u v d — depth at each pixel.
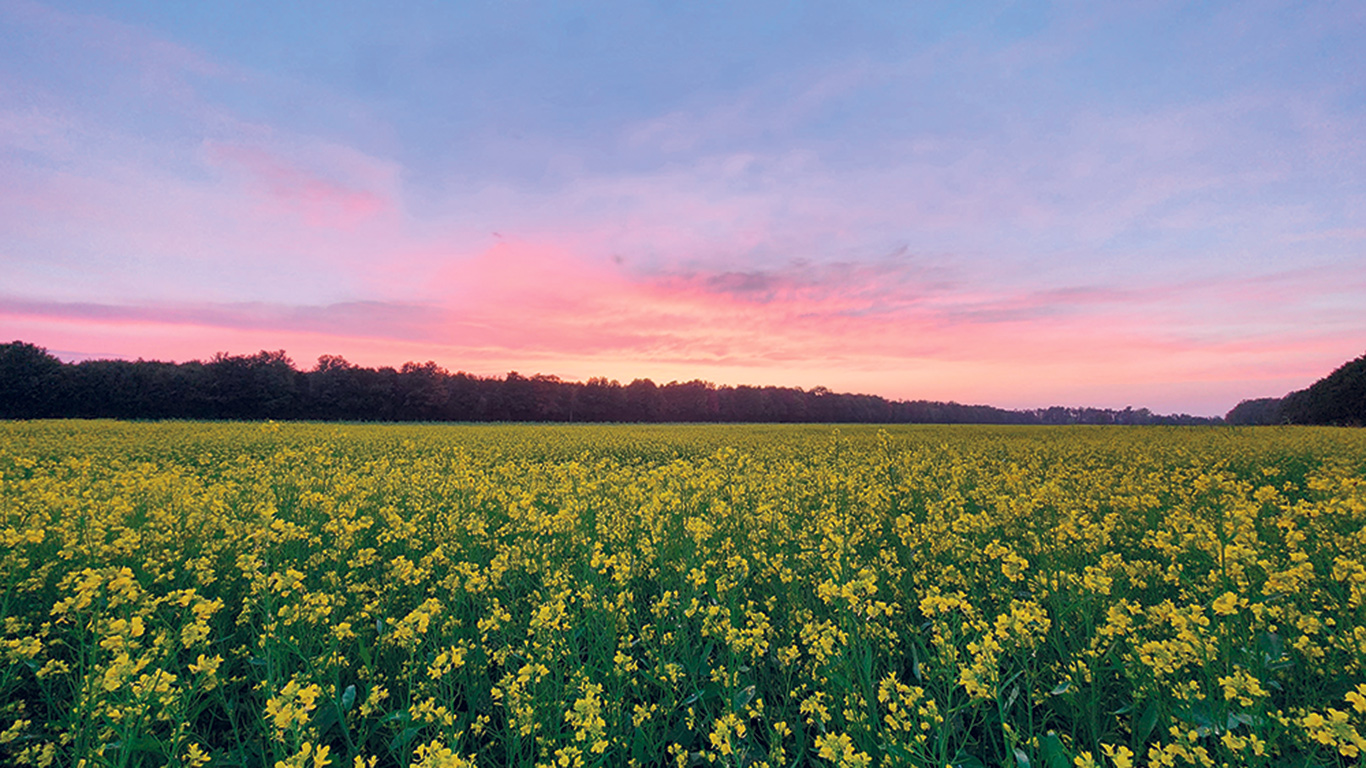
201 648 4.30
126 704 2.96
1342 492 6.53
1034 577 4.83
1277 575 3.74
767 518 7.08
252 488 9.37
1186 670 3.50
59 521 6.63
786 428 45.81
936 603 3.68
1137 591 4.96
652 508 6.69
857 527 6.82
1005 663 3.66
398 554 6.77
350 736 3.63
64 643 3.70
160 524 6.48
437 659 3.32
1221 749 2.67
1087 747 3.32
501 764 3.45
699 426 51.16
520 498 8.15
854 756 2.63
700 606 4.83
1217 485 7.79
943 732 2.85
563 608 4.07
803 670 3.91
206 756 3.00
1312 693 3.32
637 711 3.32
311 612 4.10
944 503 7.79
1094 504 7.80
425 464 12.45
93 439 20.47
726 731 2.99
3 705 3.53
